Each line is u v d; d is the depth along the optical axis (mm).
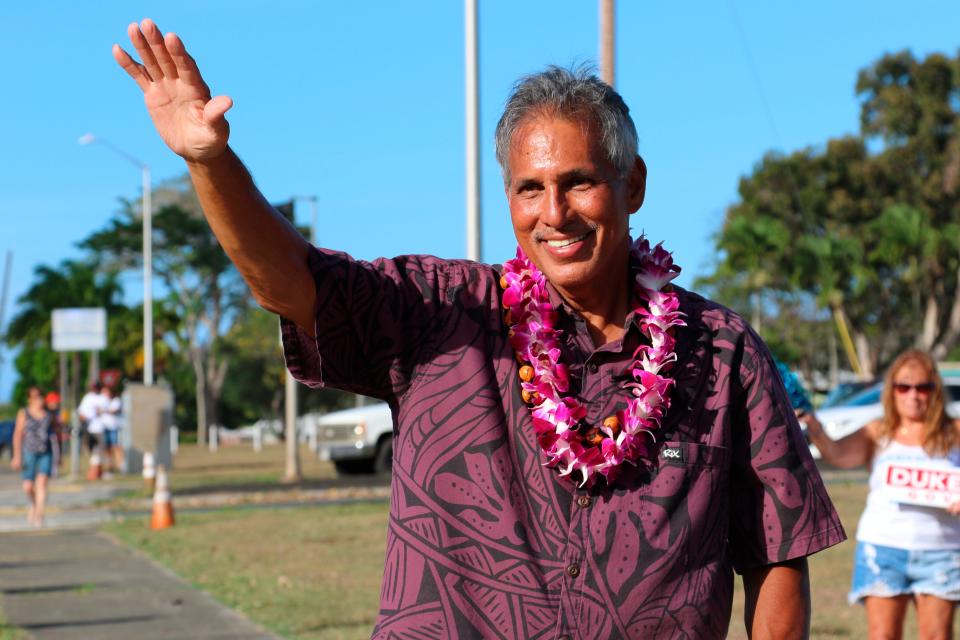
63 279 73312
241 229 2721
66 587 12477
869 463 7312
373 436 27828
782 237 58031
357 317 2871
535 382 2848
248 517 19547
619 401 2918
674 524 2830
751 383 3016
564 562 2770
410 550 2801
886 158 57812
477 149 13250
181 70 2639
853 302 61000
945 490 6844
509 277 2969
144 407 25234
